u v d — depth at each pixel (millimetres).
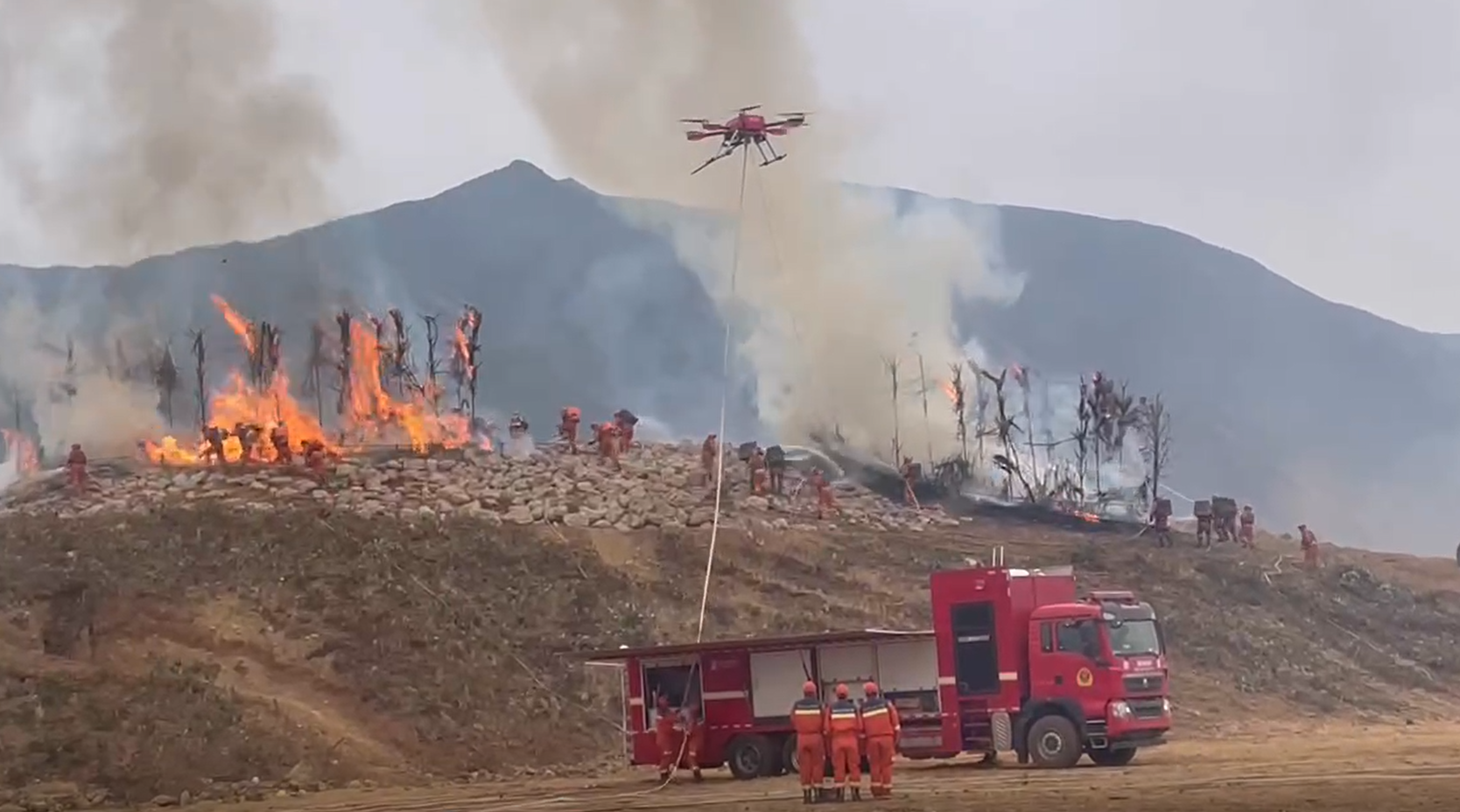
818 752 27469
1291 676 50500
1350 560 63344
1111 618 32906
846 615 50125
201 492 53250
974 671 33281
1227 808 23266
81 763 34562
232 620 41531
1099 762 33844
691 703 34656
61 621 40312
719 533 54656
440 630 42969
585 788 33188
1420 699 51062
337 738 37250
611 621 45844
